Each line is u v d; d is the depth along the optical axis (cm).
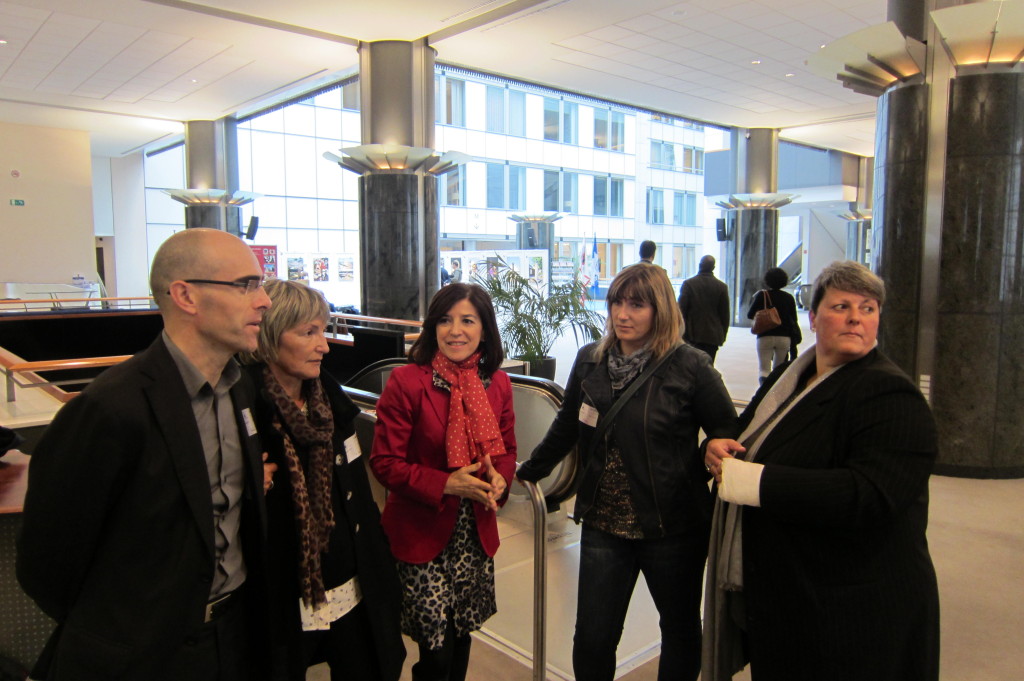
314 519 161
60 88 1195
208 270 129
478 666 259
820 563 152
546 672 253
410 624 198
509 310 768
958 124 493
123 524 124
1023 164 487
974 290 497
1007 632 288
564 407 220
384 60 948
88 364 363
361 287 1012
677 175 2533
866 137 1747
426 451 198
